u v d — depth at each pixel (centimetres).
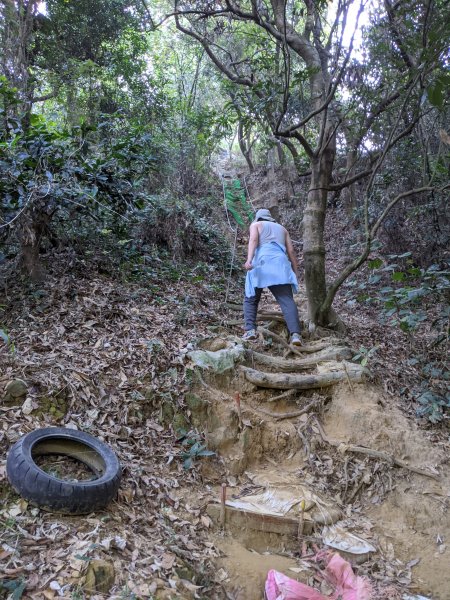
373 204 843
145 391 386
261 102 539
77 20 1160
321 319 560
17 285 472
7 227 486
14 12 678
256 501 342
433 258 763
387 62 538
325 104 523
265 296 730
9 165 450
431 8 425
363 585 283
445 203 748
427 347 549
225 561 289
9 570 219
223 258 810
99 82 1083
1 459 288
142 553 259
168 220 759
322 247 573
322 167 575
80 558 233
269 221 530
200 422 392
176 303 550
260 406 431
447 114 726
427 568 309
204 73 1323
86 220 586
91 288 504
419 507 349
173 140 1072
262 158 1541
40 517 257
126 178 572
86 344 415
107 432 345
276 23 605
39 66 1053
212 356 438
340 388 440
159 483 327
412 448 386
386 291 498
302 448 402
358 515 354
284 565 299
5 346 379
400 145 793
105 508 282
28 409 330
